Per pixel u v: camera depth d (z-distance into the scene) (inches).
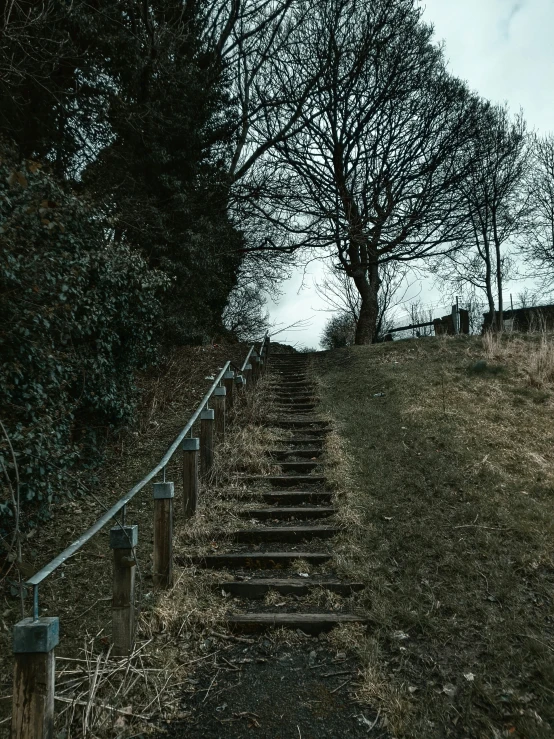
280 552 178.1
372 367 458.6
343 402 369.4
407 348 517.3
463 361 423.2
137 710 110.3
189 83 467.5
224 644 134.0
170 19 493.4
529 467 238.2
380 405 346.9
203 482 232.7
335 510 205.8
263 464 255.3
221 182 526.6
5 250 161.6
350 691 116.3
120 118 413.1
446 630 132.9
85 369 229.6
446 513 196.7
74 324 208.8
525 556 164.6
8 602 148.8
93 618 140.6
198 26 538.0
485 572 158.2
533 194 843.4
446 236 649.0
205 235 484.1
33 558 174.6
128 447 290.8
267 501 221.3
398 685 116.0
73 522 203.6
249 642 135.2
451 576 157.2
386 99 598.2
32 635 82.0
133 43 410.0
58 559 94.1
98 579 161.2
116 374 273.3
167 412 365.1
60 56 334.6
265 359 551.5
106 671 117.6
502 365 393.1
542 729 101.9
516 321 711.7
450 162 631.2
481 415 304.2
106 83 402.6
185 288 482.0
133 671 119.3
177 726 107.1
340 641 132.2
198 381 447.8
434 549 171.0
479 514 193.5
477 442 265.0
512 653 123.3
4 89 327.3
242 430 298.8
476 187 700.0
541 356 385.7
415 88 607.5
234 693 116.5
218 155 553.6
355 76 585.0
